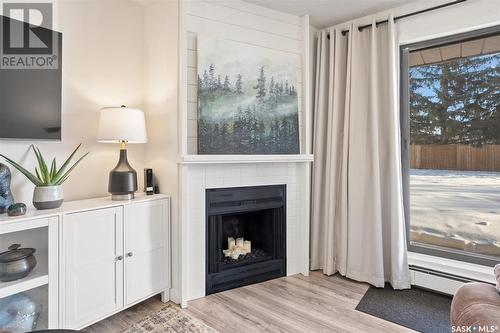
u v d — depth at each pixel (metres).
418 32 2.85
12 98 2.06
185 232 2.57
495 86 2.63
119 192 2.40
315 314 2.41
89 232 2.09
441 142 2.92
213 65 2.68
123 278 2.29
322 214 3.37
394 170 2.87
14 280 1.77
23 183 2.18
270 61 2.99
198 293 2.69
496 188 2.65
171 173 2.63
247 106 2.84
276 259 3.13
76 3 2.50
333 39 3.24
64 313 1.95
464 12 2.62
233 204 2.86
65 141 2.44
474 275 2.58
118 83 2.76
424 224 3.03
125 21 2.81
